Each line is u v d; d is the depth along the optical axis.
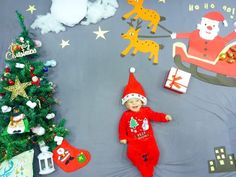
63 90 2.03
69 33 2.16
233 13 2.21
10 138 1.77
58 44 2.14
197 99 2.00
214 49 2.11
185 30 2.16
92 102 2.00
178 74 2.00
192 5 2.22
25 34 1.95
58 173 1.86
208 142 1.91
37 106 1.79
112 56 2.10
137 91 1.89
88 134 1.94
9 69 1.83
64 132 1.86
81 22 2.18
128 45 2.12
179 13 2.20
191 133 1.93
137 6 2.22
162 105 1.99
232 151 1.89
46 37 2.15
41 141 1.82
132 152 1.83
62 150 1.89
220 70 2.07
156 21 2.18
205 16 2.19
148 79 2.04
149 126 1.90
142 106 1.97
